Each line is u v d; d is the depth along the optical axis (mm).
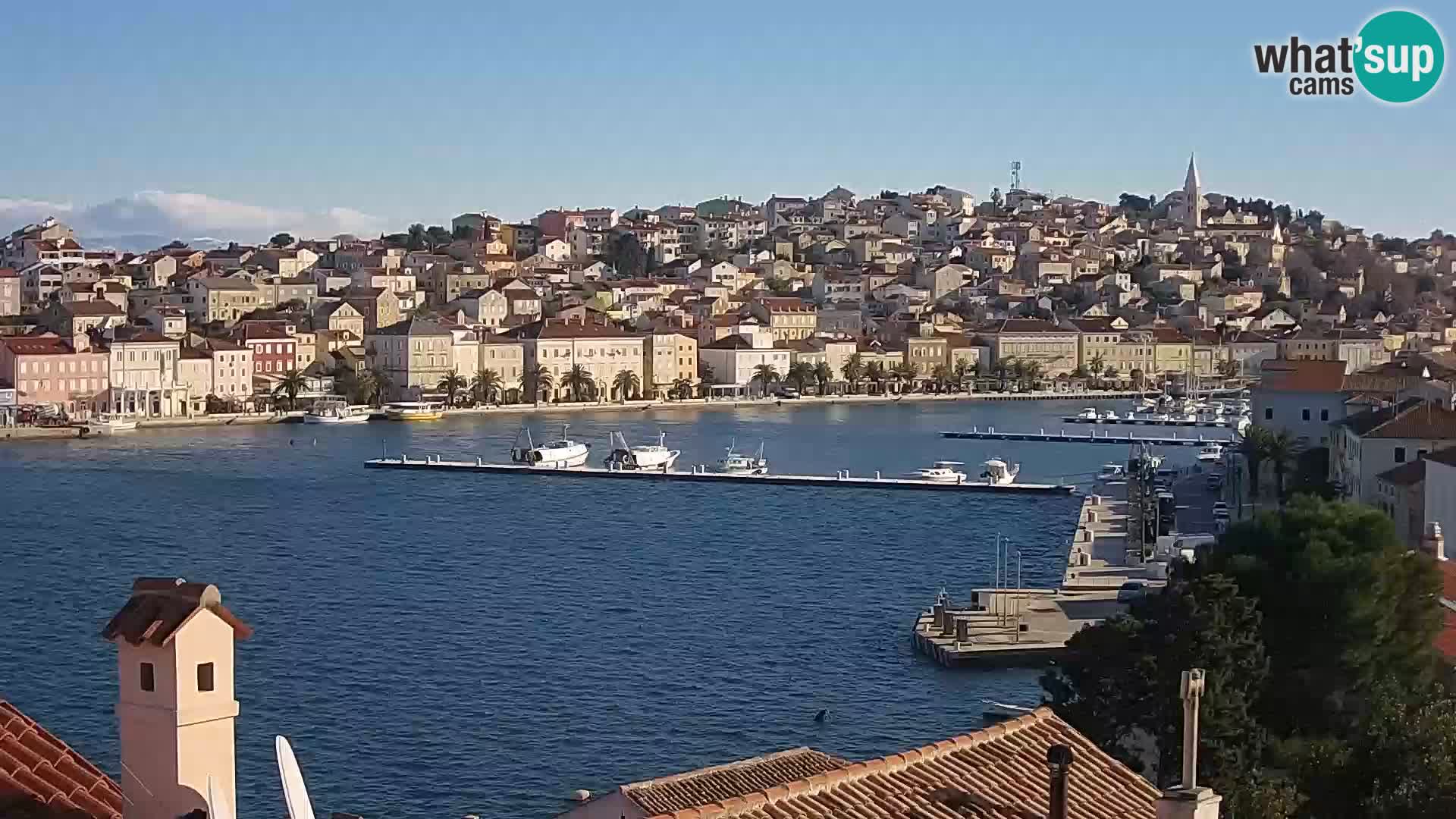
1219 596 81500
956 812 35906
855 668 137625
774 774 61656
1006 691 129375
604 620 159500
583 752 111125
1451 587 101188
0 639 146750
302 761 107188
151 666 25672
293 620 157250
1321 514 92938
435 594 174625
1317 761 65188
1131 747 82312
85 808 26453
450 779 104375
